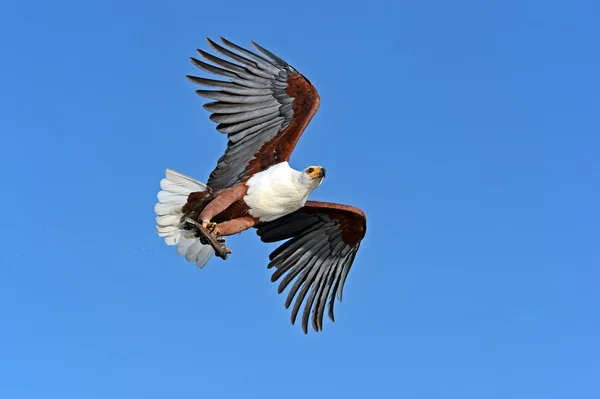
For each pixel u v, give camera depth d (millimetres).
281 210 14266
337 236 16219
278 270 16219
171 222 14172
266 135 14359
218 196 13969
